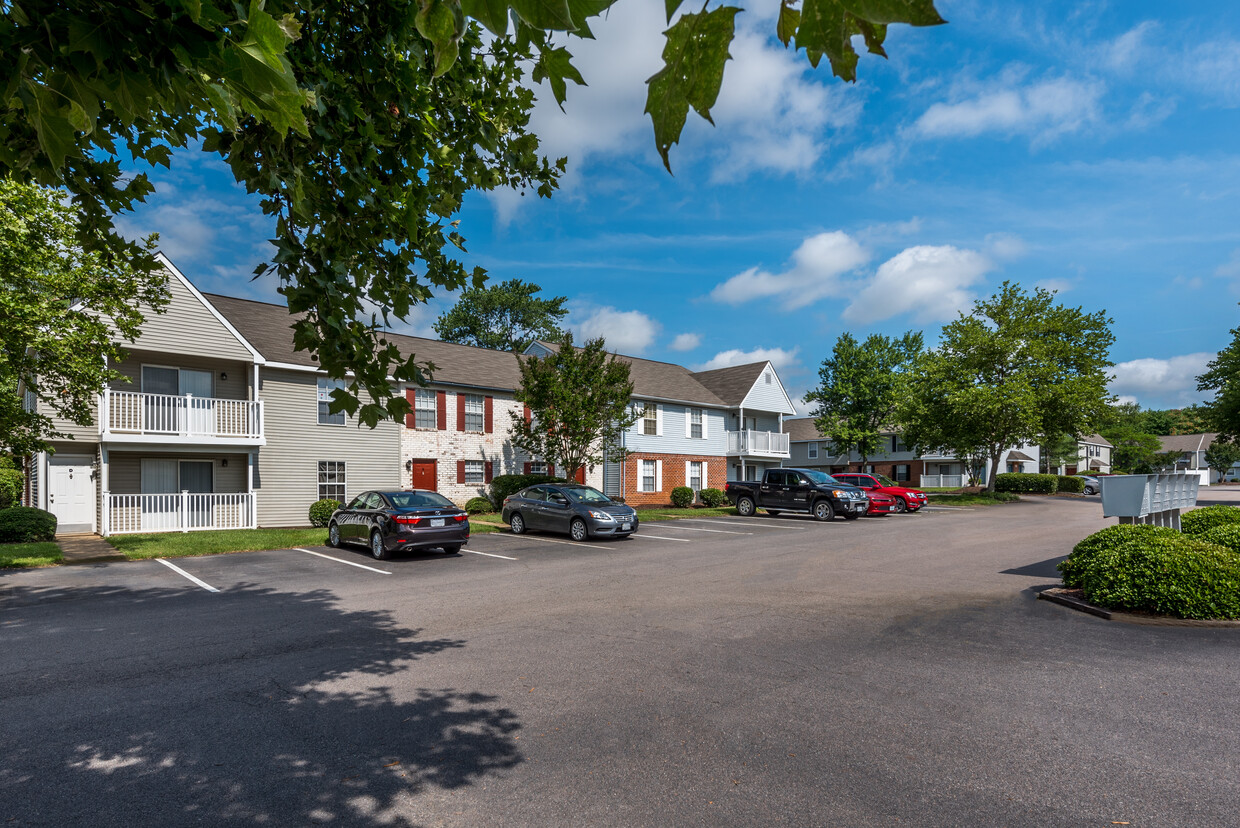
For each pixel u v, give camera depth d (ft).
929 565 39.68
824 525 68.49
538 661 19.98
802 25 3.15
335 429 70.28
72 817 11.31
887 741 14.12
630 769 12.91
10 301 33.32
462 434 81.97
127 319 39.73
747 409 115.44
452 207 11.87
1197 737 14.16
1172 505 35.65
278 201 9.72
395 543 42.83
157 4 4.46
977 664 19.48
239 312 72.18
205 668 19.70
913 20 2.79
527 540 54.75
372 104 9.91
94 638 23.41
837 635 22.91
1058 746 13.79
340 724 15.24
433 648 21.57
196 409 59.26
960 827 10.78
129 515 57.41
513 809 11.46
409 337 89.56
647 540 55.01
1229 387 113.39
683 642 22.06
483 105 11.71
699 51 3.41
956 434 124.88
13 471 64.18
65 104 5.39
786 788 12.12
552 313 167.12
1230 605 23.84
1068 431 122.62
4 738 14.66
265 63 4.72
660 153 3.70
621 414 77.66
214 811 11.48
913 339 156.35
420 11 4.03
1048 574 35.91
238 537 52.80
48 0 4.64
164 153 9.80
